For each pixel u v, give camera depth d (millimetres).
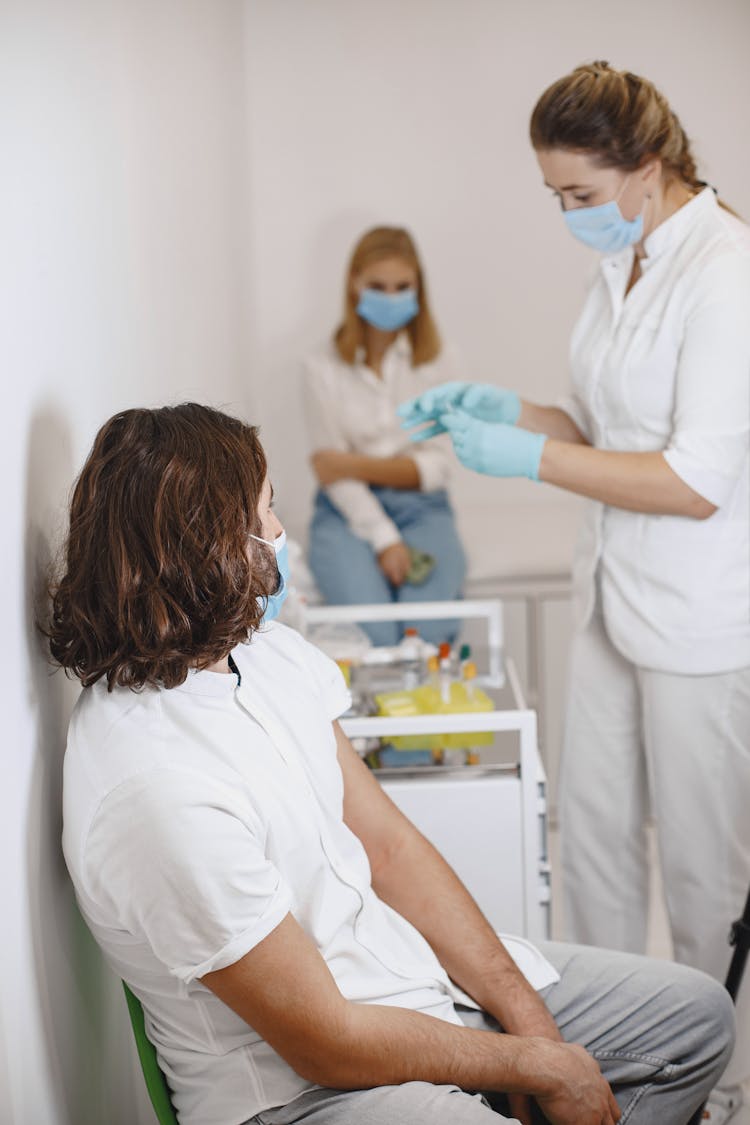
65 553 1149
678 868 1940
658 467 1735
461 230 3744
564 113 1679
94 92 1465
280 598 1265
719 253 1717
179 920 1017
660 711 1889
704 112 3662
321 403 3246
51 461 1191
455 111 3666
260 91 3650
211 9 2762
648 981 1404
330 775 1249
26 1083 1034
